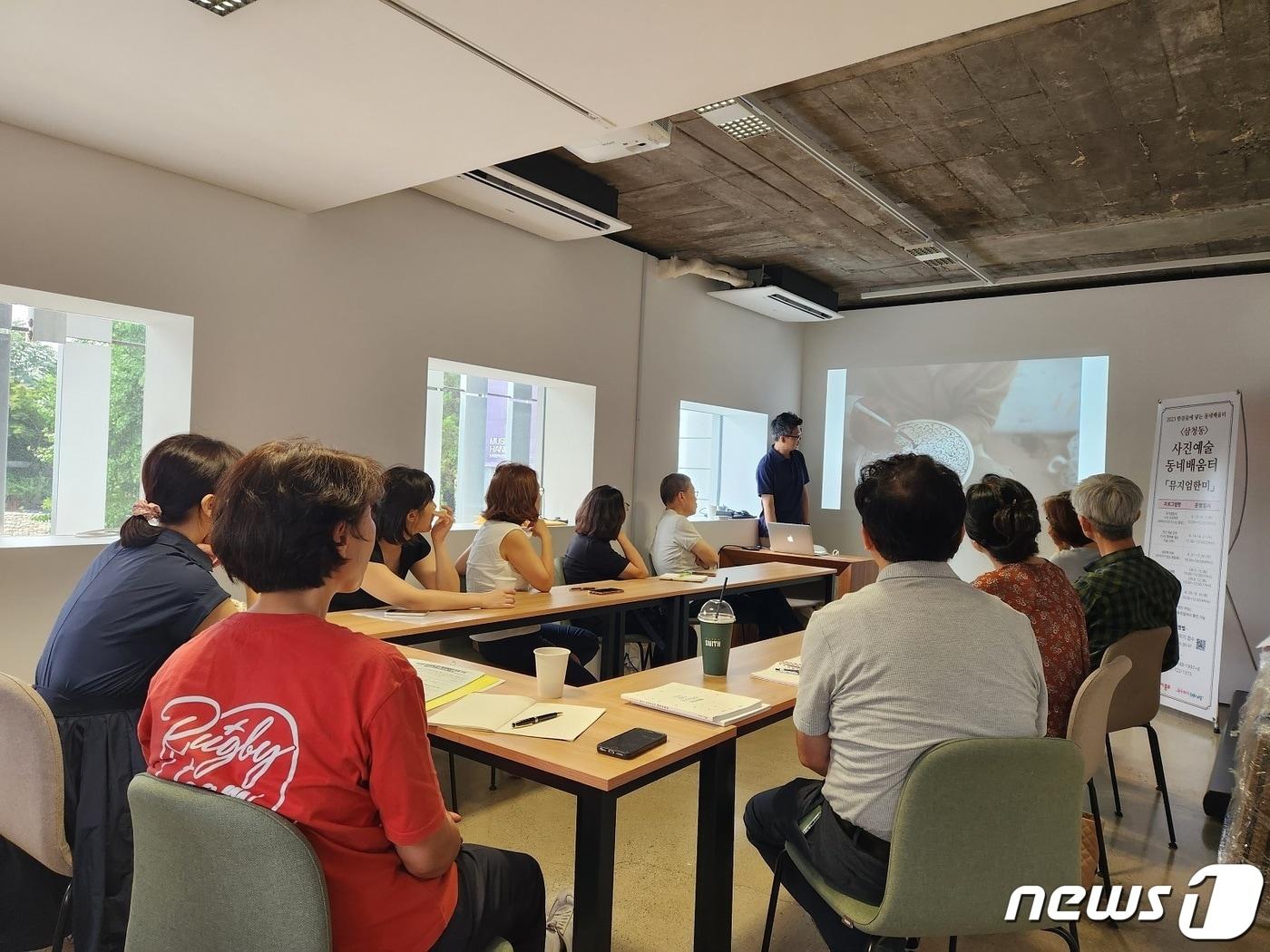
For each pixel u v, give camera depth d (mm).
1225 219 4734
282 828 957
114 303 3076
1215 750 4051
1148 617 2713
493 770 3400
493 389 5359
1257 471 5316
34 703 1477
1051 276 6168
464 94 2523
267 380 3580
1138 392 5832
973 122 3646
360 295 3945
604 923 1486
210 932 1021
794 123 3699
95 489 3391
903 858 1371
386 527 2910
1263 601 5223
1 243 2787
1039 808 1385
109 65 2354
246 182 3326
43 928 1633
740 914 2320
